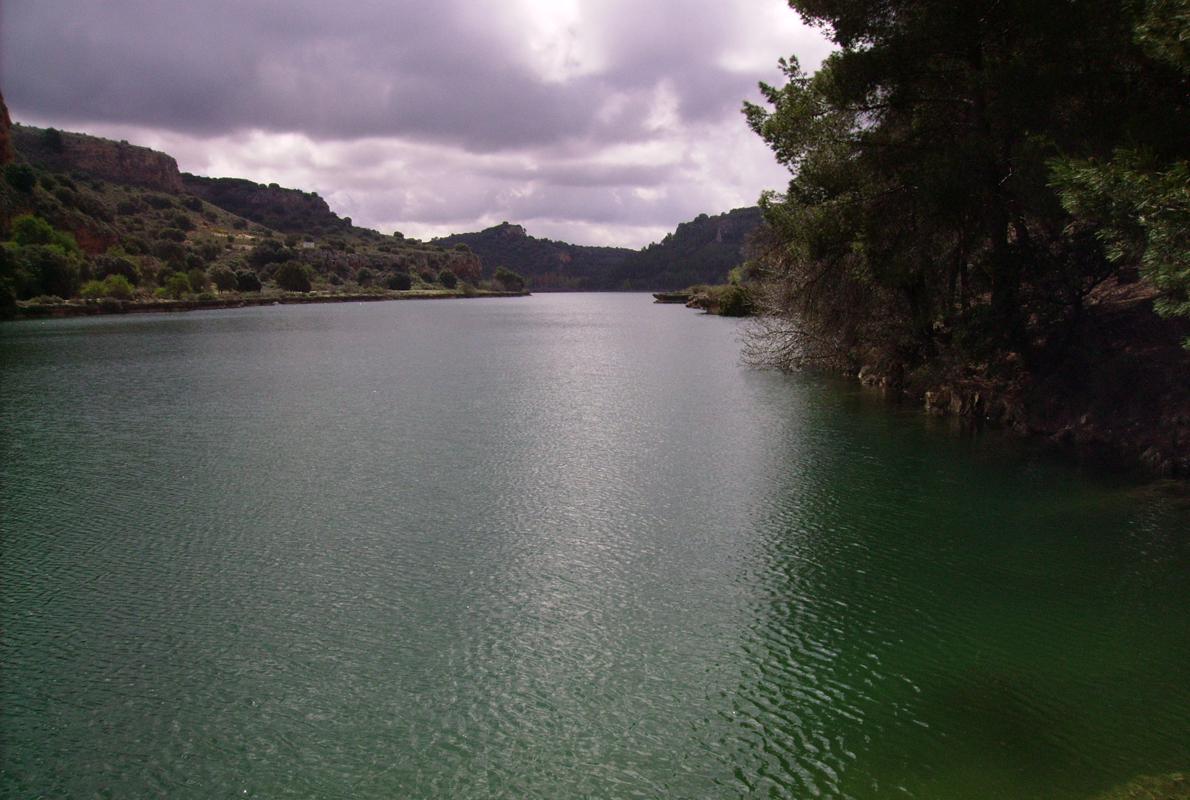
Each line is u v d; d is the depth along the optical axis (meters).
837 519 16.58
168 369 45.47
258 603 12.71
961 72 24.23
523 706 9.74
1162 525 15.77
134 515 17.22
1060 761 8.45
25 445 24.25
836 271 31.50
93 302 109.38
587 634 11.59
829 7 25.64
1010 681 10.14
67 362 48.97
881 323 32.56
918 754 8.63
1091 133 20.03
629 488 19.16
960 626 11.67
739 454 22.52
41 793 8.21
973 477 19.52
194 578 13.75
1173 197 10.27
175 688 10.22
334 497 18.53
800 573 13.77
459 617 12.19
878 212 26.08
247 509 17.59
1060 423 23.47
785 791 8.05
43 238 122.75
